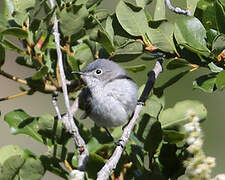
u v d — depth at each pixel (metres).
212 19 10.16
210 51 9.95
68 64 11.20
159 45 10.38
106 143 10.21
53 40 11.02
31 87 10.51
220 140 17.44
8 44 10.41
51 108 21.78
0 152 9.66
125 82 12.69
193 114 7.62
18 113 10.25
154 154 9.99
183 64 10.29
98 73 12.60
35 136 9.98
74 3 11.07
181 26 10.14
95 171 9.66
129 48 10.57
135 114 10.64
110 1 19.20
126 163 9.97
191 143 7.54
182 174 9.60
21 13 10.47
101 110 12.65
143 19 10.62
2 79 22.52
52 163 9.44
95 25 11.04
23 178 9.12
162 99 10.88
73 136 9.00
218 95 18.25
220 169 16.78
